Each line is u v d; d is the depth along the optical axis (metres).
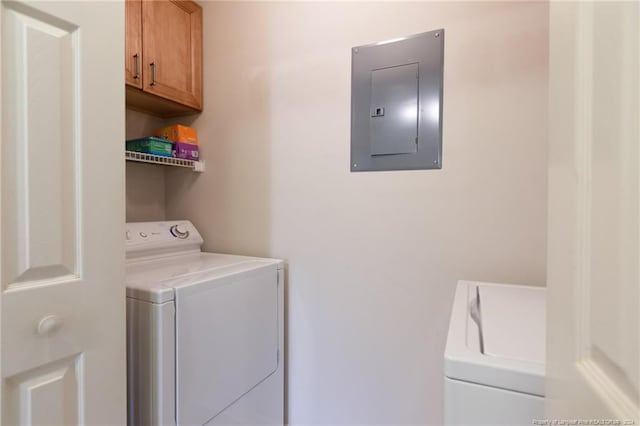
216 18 1.76
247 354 1.31
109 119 0.73
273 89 1.63
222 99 1.76
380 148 1.41
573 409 0.37
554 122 0.45
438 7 1.31
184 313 1.04
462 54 1.27
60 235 0.65
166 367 0.98
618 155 0.29
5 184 0.57
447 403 0.58
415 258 1.37
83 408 0.69
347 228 1.49
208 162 1.81
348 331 1.49
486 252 1.25
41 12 0.61
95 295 0.71
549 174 0.46
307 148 1.56
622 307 0.28
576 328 0.37
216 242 1.80
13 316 0.58
